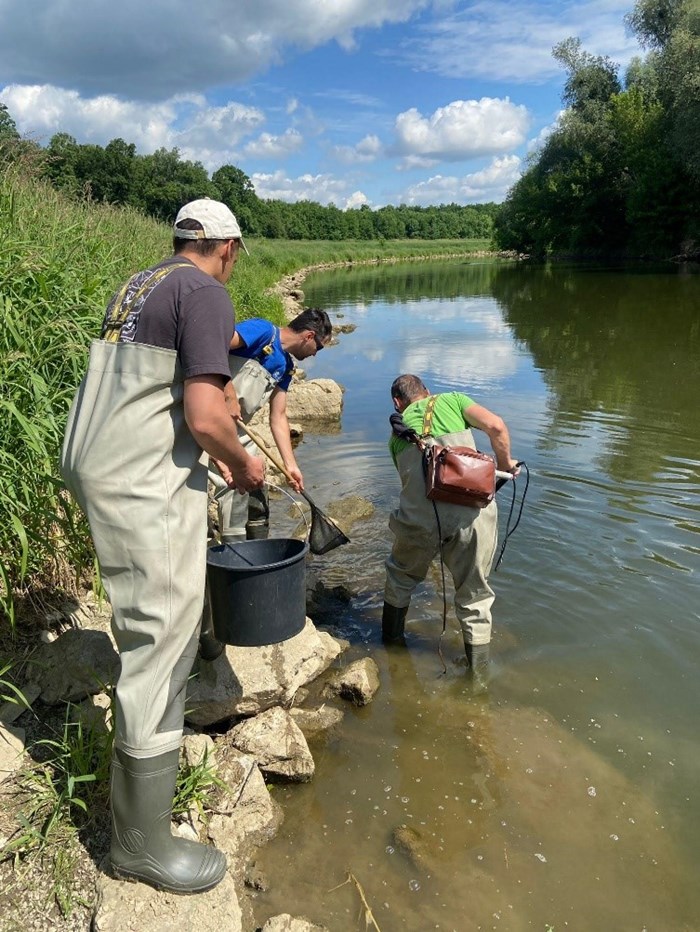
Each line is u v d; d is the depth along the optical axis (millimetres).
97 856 2480
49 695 3115
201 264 2652
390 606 4188
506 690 3756
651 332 15094
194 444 2426
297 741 3191
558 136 42344
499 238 53062
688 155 31266
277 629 2990
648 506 5820
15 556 3338
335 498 6305
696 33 30203
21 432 3338
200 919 2297
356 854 2787
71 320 3854
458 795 3084
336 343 15500
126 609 2295
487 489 3652
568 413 8773
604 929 2502
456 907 2572
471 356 13219
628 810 3008
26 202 5086
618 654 3996
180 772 2844
